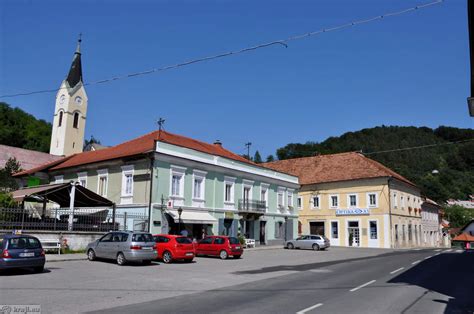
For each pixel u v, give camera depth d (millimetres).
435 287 13859
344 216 52625
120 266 19828
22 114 83562
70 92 68125
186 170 32844
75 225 25828
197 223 33375
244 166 39156
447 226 82500
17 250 15391
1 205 27094
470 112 11398
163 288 13273
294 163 61844
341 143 108375
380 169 51875
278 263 23625
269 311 9555
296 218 46375
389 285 14312
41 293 11633
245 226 39031
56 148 67562
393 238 49281
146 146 32625
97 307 9844
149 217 29312
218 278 16219
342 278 16391
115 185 32812
